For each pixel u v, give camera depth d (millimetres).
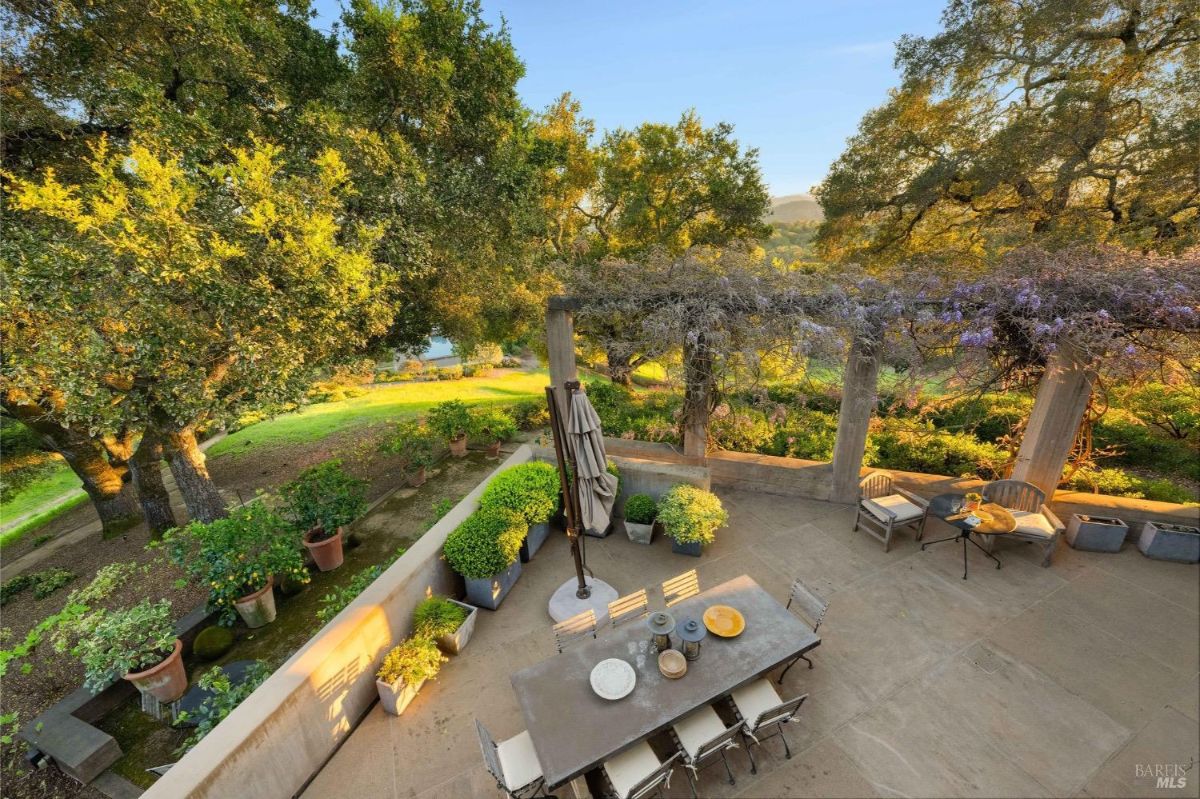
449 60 9109
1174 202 9336
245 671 5215
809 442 8422
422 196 8469
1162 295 4500
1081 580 5445
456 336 11781
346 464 12148
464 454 12070
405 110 9227
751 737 3807
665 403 11852
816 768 3727
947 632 4887
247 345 6320
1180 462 8055
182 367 6371
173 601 7504
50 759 4859
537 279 12414
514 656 5027
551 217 16281
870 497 6754
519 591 6008
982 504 5934
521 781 3449
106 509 10133
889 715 4094
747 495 7762
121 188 5375
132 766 4820
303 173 7609
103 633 5117
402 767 3994
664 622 3938
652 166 14383
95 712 5316
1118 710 4004
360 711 4441
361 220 7988
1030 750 3740
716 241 14797
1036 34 9898
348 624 4387
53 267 5277
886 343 5879
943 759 3721
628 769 3373
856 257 14430
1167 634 4707
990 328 5035
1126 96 9539
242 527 6547
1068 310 4898
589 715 3449
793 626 4168
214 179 6480
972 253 11562
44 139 6867
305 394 7656
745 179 14281
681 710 3457
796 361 6207
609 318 7141
